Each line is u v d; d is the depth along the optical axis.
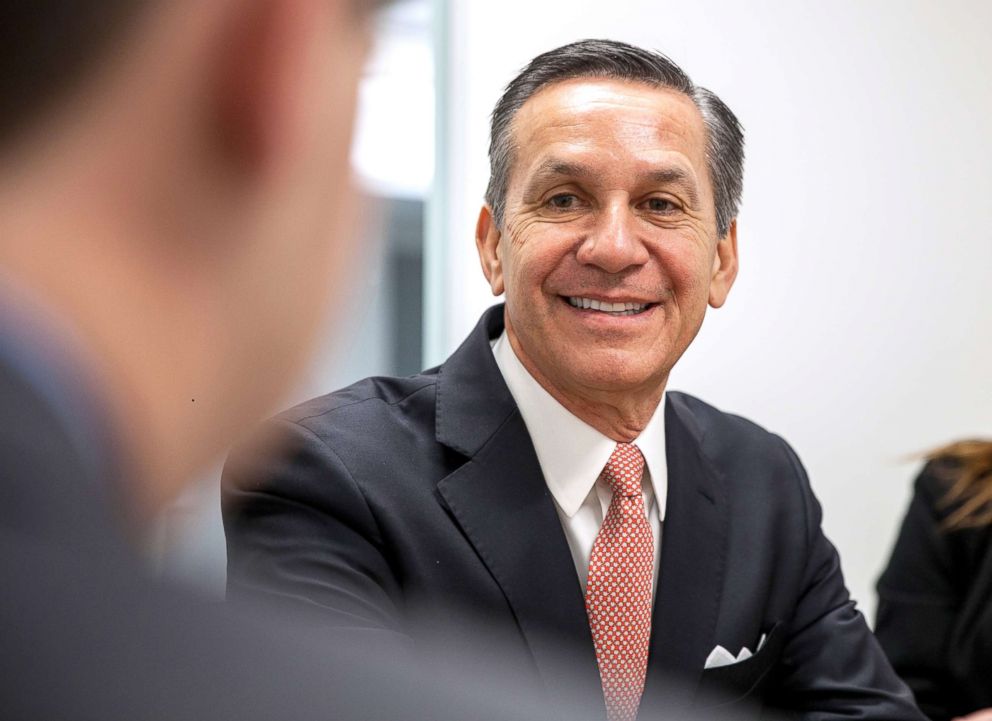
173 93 0.20
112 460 0.20
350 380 2.66
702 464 1.41
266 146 0.21
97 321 0.20
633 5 2.65
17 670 0.18
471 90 2.58
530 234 1.26
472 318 2.62
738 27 2.74
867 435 2.88
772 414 2.81
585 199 1.26
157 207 0.21
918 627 1.88
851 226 2.85
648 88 1.30
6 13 0.20
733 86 2.74
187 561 0.21
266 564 1.20
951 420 2.93
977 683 1.81
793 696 1.45
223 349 0.22
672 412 1.43
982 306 2.93
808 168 2.81
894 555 1.97
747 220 2.78
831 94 2.81
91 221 0.20
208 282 0.21
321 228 0.22
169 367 0.21
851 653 1.44
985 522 1.85
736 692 1.32
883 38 2.84
